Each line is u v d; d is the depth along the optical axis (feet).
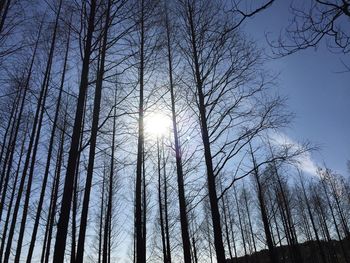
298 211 104.68
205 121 27.09
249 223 93.61
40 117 37.88
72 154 17.79
